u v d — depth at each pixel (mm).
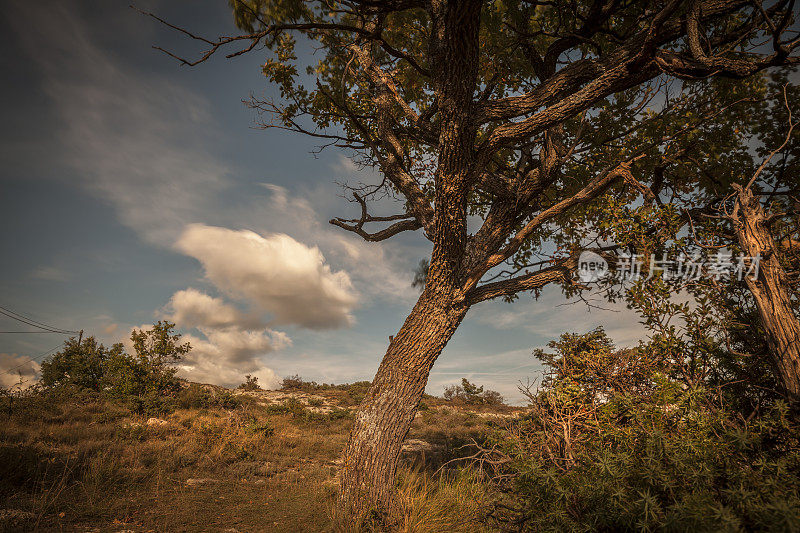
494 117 5395
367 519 5211
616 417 4898
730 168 6797
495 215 7027
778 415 4066
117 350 16891
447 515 5352
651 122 6867
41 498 5676
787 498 3006
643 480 3525
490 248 6840
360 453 5617
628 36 6621
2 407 12602
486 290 6754
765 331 4340
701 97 6824
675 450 3531
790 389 4047
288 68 7859
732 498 3057
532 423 5754
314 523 5691
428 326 6051
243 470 8844
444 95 5035
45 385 18891
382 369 6086
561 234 9102
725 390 4945
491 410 24266
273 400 24312
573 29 6652
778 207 5707
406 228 8297
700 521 2830
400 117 9312
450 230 5801
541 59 7441
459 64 4723
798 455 3514
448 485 6145
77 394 16281
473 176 5578
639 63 4984
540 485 3922
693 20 5000
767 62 4496
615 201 5848
